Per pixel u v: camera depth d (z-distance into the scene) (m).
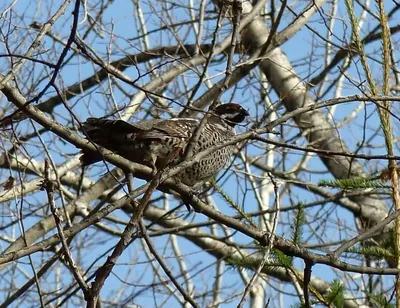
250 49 13.16
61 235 5.71
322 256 6.72
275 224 6.21
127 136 8.34
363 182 7.27
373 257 6.91
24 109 6.78
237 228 7.04
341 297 6.57
